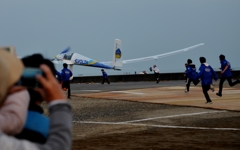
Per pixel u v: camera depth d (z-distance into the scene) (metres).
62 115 2.73
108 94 28.78
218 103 21.12
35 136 3.08
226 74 25.00
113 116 16.91
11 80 2.61
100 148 10.06
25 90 2.88
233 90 30.62
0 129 2.68
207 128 13.27
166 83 48.00
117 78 65.25
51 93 2.75
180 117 16.19
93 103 22.64
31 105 3.14
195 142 10.77
